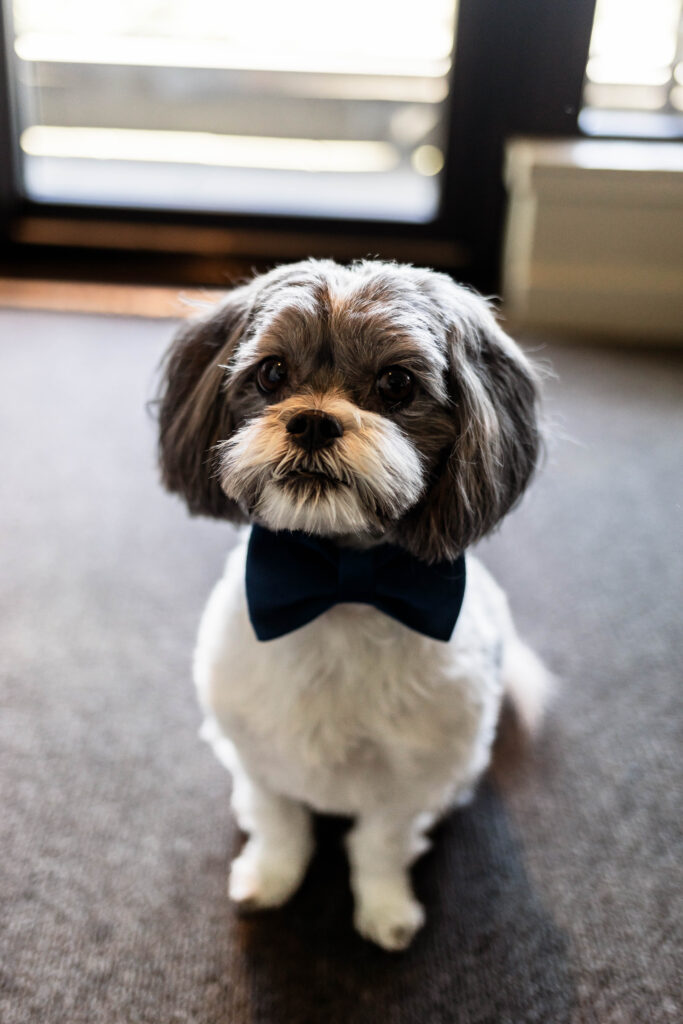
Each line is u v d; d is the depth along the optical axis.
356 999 1.03
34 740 1.35
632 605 1.71
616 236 2.86
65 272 3.26
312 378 0.91
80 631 1.58
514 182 2.97
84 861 1.17
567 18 2.86
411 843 1.16
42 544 1.82
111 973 1.04
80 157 3.54
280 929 1.11
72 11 3.44
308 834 1.21
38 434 2.23
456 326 0.96
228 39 3.54
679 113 3.06
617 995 1.03
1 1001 1.00
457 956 1.08
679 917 1.12
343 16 3.48
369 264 1.01
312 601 0.95
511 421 1.05
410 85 3.54
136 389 2.48
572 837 1.24
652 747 1.39
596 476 2.13
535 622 1.66
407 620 0.94
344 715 1.00
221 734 1.12
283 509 0.87
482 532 0.99
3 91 3.10
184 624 1.61
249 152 3.64
